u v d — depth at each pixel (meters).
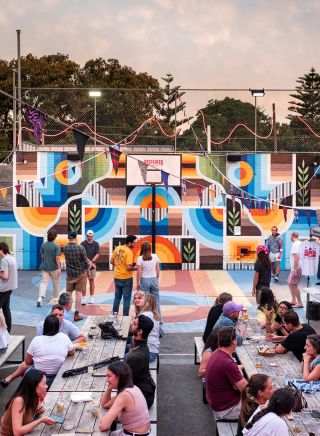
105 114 22.27
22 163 18.89
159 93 22.19
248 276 18.05
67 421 5.47
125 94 22.41
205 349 7.96
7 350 8.26
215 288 16.20
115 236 19.14
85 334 8.47
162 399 8.03
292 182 18.98
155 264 11.66
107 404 5.79
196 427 7.14
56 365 7.14
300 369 7.06
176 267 19.27
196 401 7.97
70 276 12.16
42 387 5.47
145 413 5.57
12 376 7.61
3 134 35.12
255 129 19.27
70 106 22.16
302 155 18.92
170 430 7.05
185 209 19.11
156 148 21.94
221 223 19.14
